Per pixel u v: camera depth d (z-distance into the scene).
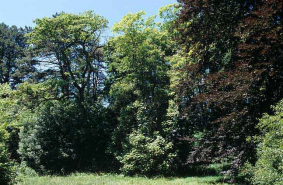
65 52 24.77
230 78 9.95
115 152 19.03
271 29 9.27
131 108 19.78
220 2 11.78
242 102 10.88
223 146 11.91
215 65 13.42
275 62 9.39
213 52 13.09
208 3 11.75
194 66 12.91
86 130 21.95
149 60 19.66
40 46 24.84
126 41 19.69
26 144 20.16
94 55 26.30
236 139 11.31
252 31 9.71
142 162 16.84
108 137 22.80
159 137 16.81
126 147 17.97
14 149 22.61
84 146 22.16
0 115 11.62
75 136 21.39
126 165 16.84
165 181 13.80
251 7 11.19
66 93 24.48
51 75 27.47
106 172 18.81
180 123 17.45
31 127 21.17
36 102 23.11
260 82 9.98
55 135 21.25
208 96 10.93
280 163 6.06
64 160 20.59
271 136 6.64
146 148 16.64
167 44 21.17
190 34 12.71
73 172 19.69
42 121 21.23
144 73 20.25
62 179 14.80
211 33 12.31
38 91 22.58
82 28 23.56
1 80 36.31
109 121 23.81
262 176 6.37
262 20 9.09
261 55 9.71
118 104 22.52
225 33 11.84
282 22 9.33
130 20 19.05
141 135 17.22
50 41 23.92
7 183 10.48
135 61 20.12
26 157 20.19
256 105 10.57
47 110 21.89
